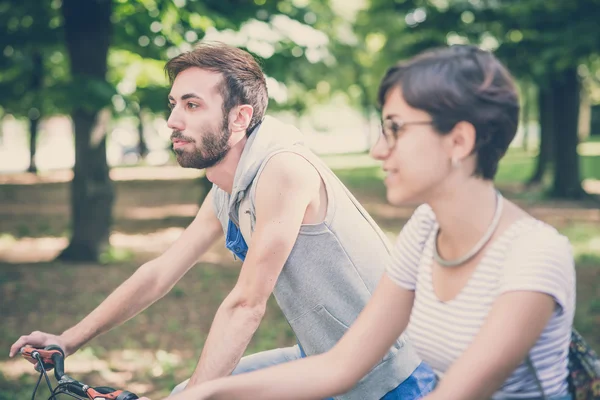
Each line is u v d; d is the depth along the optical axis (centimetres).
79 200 1067
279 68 996
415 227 169
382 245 238
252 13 1004
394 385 237
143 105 1098
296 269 226
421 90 145
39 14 1027
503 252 149
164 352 668
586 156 3316
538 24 1289
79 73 955
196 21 958
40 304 842
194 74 220
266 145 223
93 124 1047
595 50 1172
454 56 147
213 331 212
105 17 962
